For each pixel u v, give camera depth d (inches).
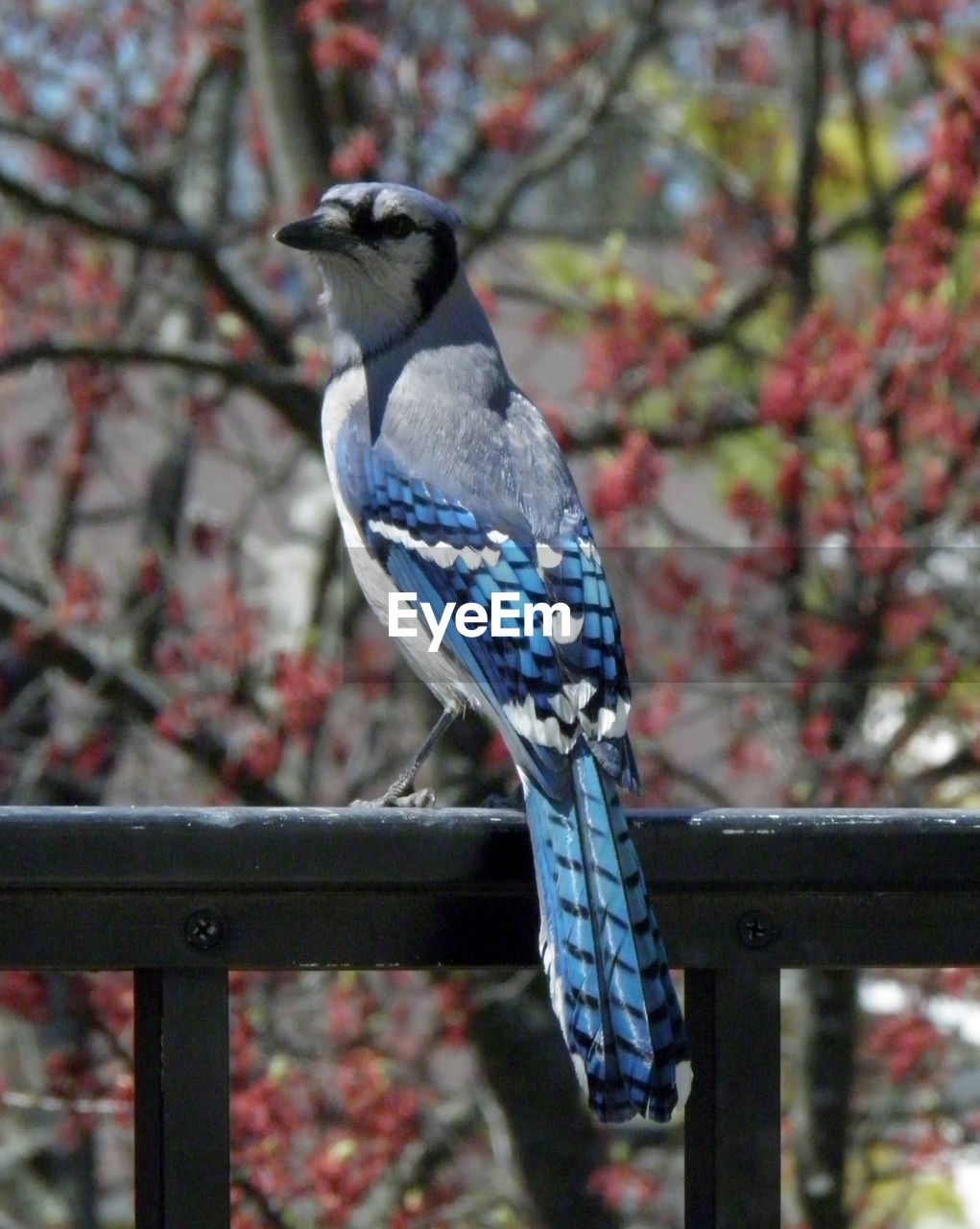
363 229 249.3
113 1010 369.1
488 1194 428.1
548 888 143.3
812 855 143.5
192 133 556.1
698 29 509.7
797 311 448.1
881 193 451.8
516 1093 421.1
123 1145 514.0
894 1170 429.4
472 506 224.1
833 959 144.3
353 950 140.3
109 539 604.1
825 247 469.1
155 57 522.0
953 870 144.5
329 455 246.5
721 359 492.1
